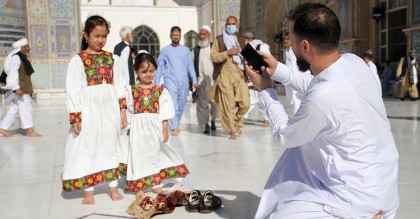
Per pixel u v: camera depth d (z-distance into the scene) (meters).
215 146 6.39
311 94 2.03
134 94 3.98
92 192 3.75
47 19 20.89
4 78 7.86
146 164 3.92
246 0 23.75
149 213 3.25
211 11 24.69
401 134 6.91
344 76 2.01
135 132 3.92
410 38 14.59
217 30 23.44
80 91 3.71
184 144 6.63
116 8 26.97
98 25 3.77
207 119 7.96
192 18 28.03
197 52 8.19
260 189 3.96
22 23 20.62
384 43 16.19
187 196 3.56
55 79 21.08
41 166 5.32
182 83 7.56
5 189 4.25
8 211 3.56
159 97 4.02
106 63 3.83
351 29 16.48
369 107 2.02
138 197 3.51
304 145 2.22
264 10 21.88
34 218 3.37
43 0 20.83
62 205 3.71
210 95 7.15
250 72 2.50
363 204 2.03
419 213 3.18
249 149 6.07
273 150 5.95
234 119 7.05
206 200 3.36
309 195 2.16
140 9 27.20
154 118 3.96
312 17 2.02
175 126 7.64
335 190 2.09
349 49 16.64
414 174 4.34
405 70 14.41
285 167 2.44
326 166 2.11
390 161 2.08
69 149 3.73
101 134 3.76
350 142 2.03
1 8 19.70
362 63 2.12
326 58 2.08
